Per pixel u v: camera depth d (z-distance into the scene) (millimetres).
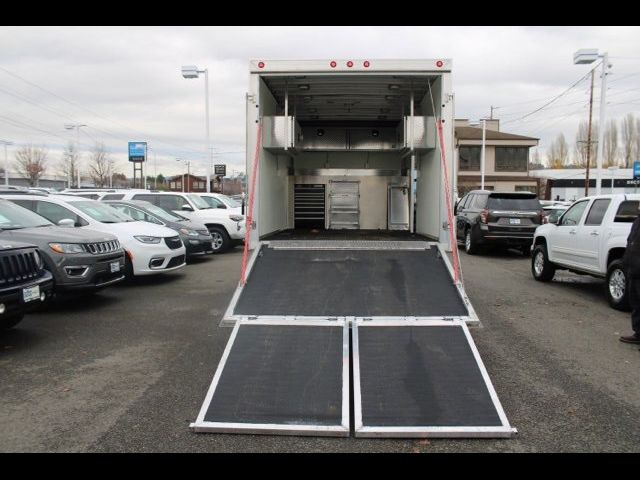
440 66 5836
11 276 5508
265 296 4980
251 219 5691
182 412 4035
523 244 13844
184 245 11438
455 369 4035
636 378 4828
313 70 5836
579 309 7734
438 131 5988
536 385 4637
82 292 7199
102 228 9172
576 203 9414
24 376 4832
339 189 8703
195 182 73688
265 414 3697
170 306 7809
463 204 16031
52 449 3463
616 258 7926
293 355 4195
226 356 4211
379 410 3680
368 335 4391
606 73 18641
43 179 56969
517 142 42781
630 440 3600
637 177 24641
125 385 4613
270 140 6262
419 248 5910
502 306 7914
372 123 8836
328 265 5543
